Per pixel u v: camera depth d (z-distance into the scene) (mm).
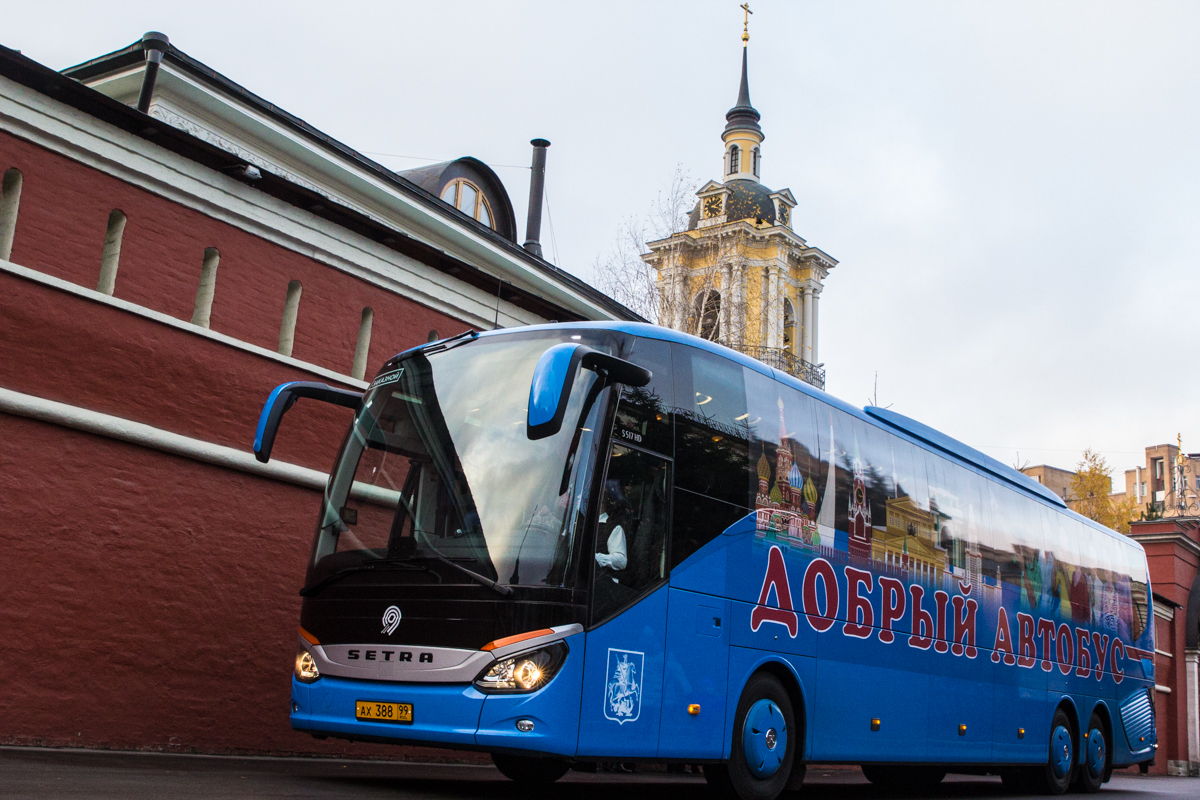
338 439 13062
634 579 8227
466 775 11594
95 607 10500
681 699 8469
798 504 10281
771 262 45938
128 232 11211
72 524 10391
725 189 47062
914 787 16375
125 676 10672
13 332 10070
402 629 7855
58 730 10102
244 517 11930
